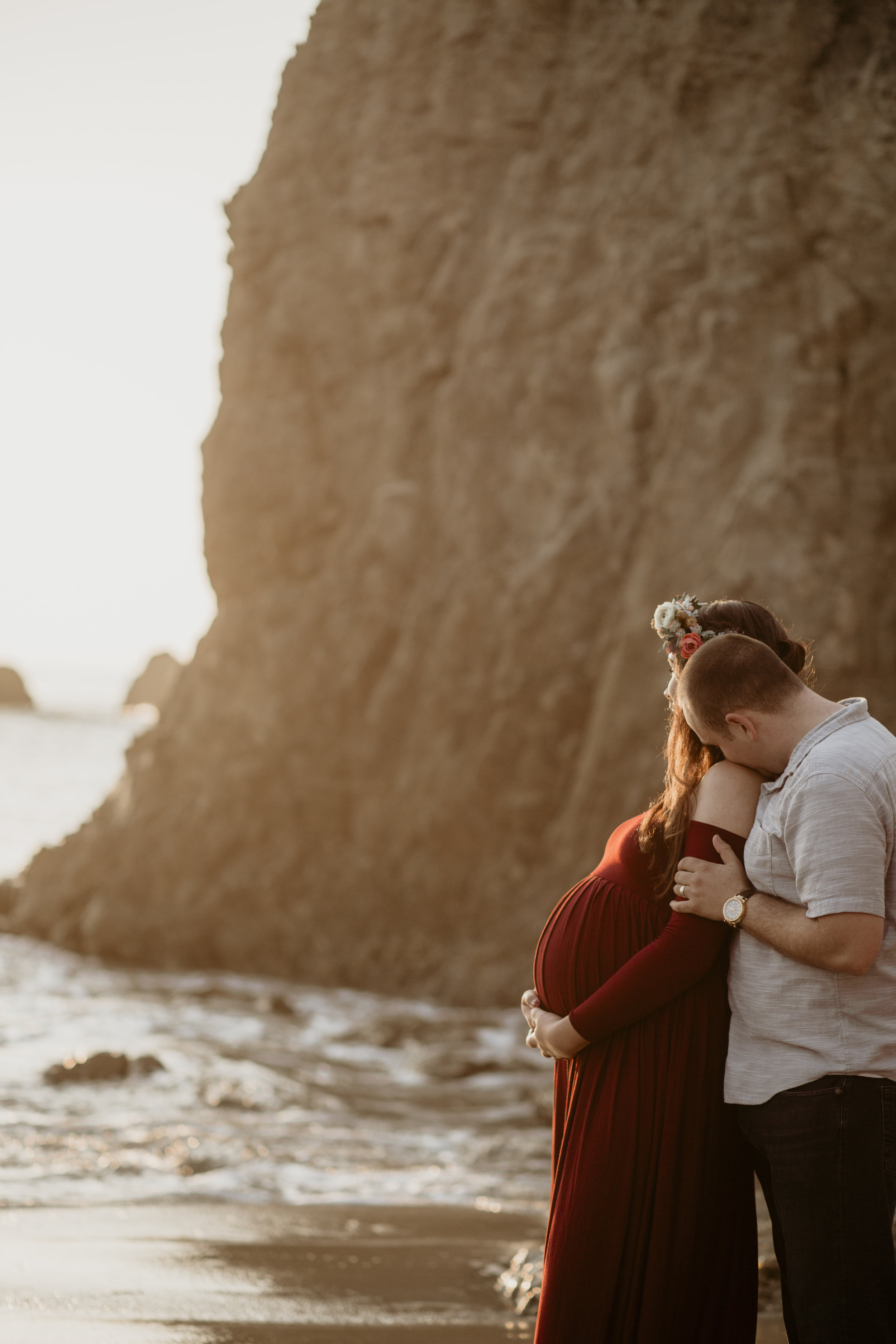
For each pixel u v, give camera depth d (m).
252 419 13.60
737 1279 2.54
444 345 13.09
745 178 11.34
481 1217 4.62
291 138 13.99
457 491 12.62
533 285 12.60
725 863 2.48
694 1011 2.55
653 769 10.93
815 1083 2.35
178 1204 4.70
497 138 13.16
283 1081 7.68
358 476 13.31
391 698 12.39
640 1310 2.49
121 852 13.08
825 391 10.95
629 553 11.73
